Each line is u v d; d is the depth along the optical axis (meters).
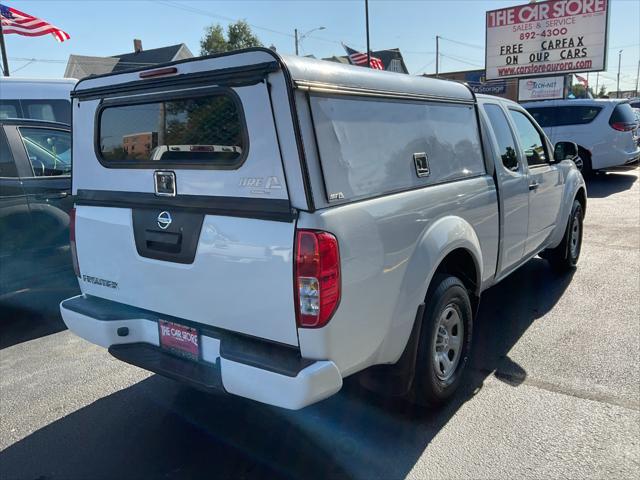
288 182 2.35
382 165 2.74
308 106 2.34
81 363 4.25
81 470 2.91
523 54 21.39
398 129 2.88
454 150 3.43
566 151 5.52
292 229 2.35
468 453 2.91
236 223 2.53
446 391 3.33
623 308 4.87
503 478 2.70
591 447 2.90
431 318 3.09
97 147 3.20
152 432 3.25
